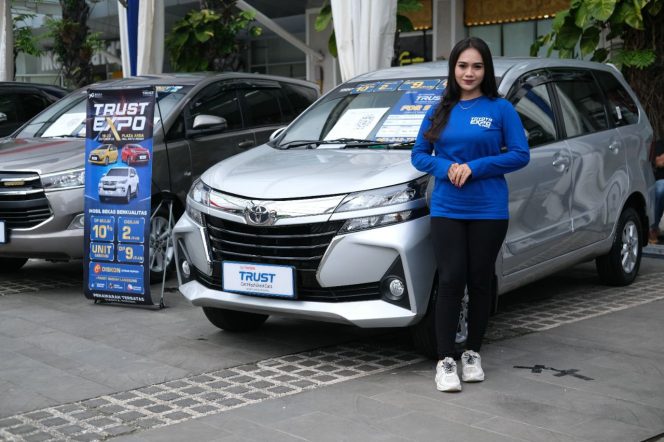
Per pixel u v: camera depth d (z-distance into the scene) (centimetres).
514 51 1406
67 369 520
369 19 857
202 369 517
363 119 595
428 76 620
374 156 536
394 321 482
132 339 587
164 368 520
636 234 736
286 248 498
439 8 1462
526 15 1379
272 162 554
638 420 421
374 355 541
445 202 462
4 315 659
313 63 1616
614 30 970
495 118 458
